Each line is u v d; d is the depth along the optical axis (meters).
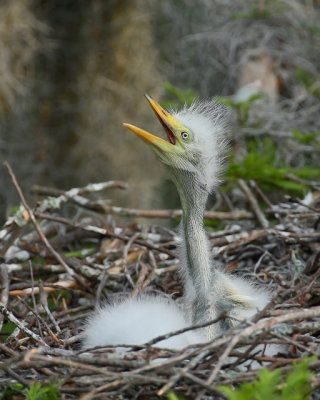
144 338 6.42
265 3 16.28
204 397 5.16
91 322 6.97
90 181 17.56
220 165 7.81
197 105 7.97
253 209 10.02
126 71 17.88
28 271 8.88
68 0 17.69
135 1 17.84
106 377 5.16
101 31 17.97
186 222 7.48
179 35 17.02
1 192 15.75
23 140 16.80
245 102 12.67
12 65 16.44
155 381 4.98
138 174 17.73
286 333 5.65
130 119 17.91
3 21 16.16
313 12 16.53
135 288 7.86
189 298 7.27
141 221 15.70
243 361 5.58
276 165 12.55
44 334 7.21
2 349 5.97
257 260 9.30
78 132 17.67
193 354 5.21
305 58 16.03
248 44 15.90
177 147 7.41
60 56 17.66
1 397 5.35
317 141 13.09
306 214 9.06
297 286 7.40
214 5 16.55
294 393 4.80
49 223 10.16
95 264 8.81
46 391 5.14
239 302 7.00
